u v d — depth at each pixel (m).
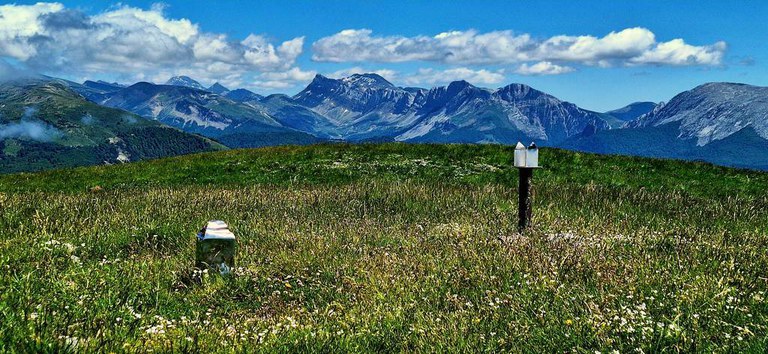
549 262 10.16
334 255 11.66
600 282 8.92
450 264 10.41
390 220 16.50
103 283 8.52
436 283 9.28
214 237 10.04
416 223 16.00
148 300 8.37
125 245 12.59
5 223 13.91
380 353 6.48
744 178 27.88
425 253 11.52
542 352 6.41
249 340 6.34
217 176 29.70
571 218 16.67
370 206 18.78
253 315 8.15
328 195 20.50
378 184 23.67
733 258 10.30
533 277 9.20
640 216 17.50
